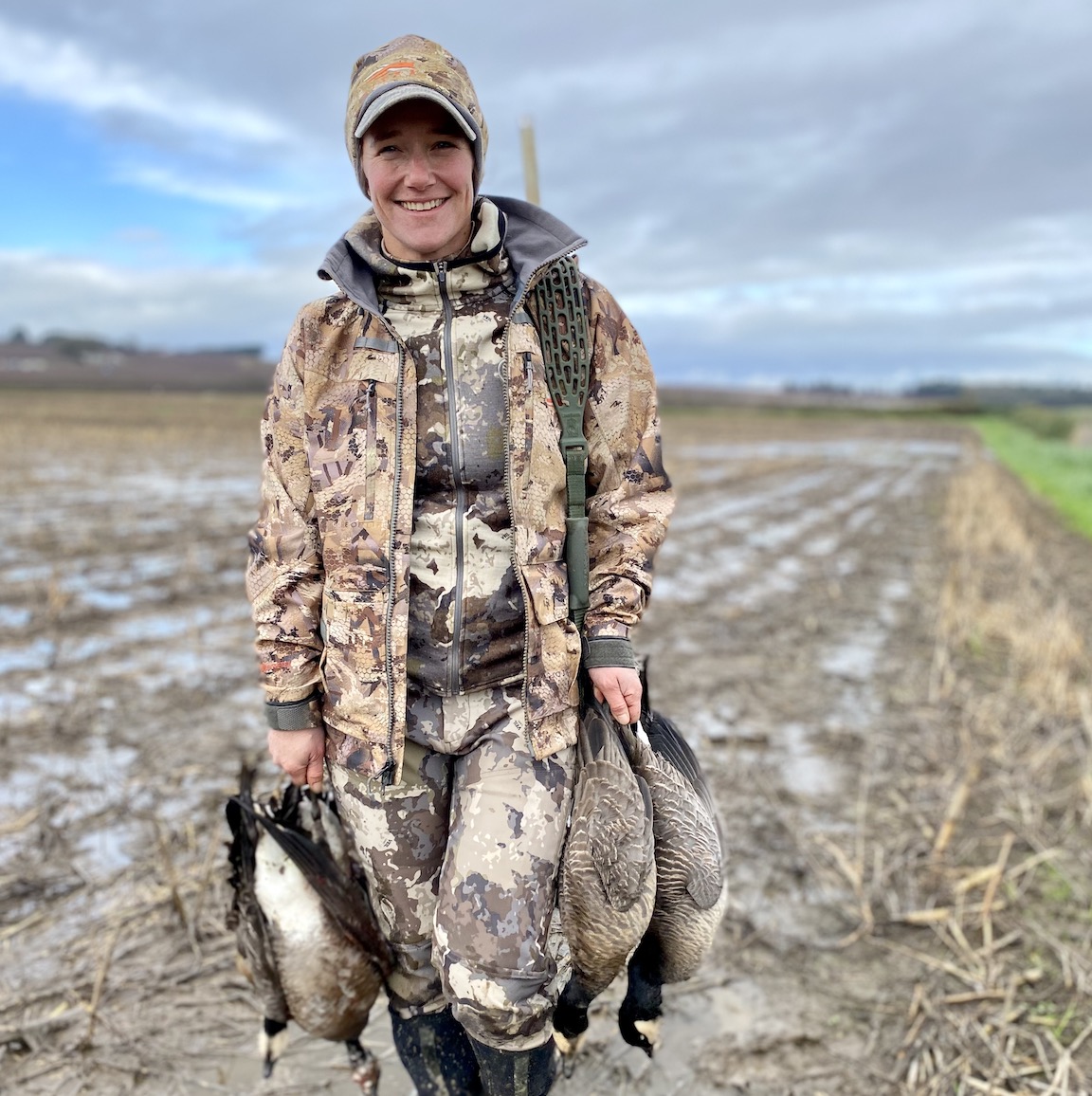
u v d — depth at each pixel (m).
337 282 1.84
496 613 1.94
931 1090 2.71
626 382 2.02
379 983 2.21
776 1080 2.73
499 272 1.92
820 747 5.21
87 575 8.62
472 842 1.87
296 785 2.20
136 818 4.02
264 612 2.02
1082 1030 2.95
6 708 5.21
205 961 3.13
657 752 2.12
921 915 3.52
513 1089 1.93
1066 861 3.96
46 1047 2.75
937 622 8.33
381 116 1.77
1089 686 6.40
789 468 26.38
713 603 8.91
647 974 2.11
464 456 1.89
